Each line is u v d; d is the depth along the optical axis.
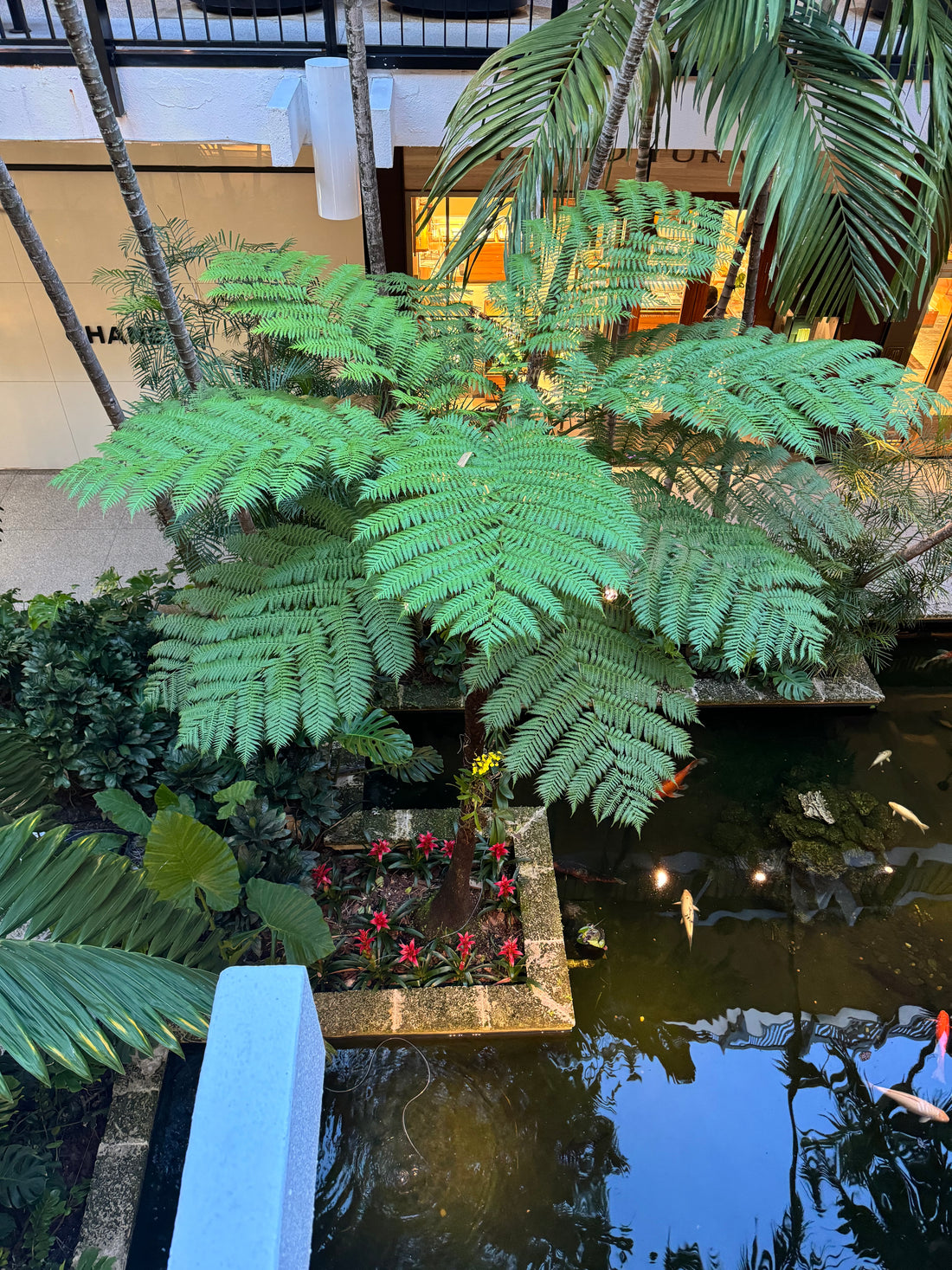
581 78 3.56
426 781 4.94
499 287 2.94
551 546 2.05
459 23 5.45
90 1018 2.02
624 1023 3.89
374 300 2.93
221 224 6.29
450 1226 3.24
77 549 6.48
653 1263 3.16
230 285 2.84
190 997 2.32
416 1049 3.74
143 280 5.25
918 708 5.50
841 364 2.53
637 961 4.15
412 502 2.12
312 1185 0.84
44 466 7.35
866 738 5.30
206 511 3.98
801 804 4.83
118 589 5.22
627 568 2.60
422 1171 3.38
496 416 2.89
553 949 4.02
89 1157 3.33
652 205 2.95
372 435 2.44
